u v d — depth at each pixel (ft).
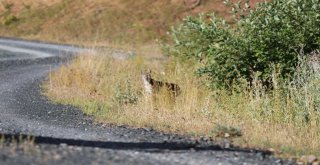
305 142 113.91
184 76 193.16
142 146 100.99
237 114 141.08
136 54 321.52
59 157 82.02
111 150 93.71
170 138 112.78
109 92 205.05
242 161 90.63
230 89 162.81
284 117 135.74
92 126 130.82
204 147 102.06
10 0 627.87
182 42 196.95
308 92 139.85
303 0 164.55
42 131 119.65
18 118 145.89
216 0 513.86
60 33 524.93
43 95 206.18
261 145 107.24
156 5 535.19
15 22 579.48
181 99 159.74
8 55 386.93
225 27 168.25
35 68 320.70
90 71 242.99
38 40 502.79
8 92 215.31
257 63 162.09
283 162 92.22
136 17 521.65
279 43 160.15
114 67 253.03
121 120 138.51
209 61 168.25
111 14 537.65
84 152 88.53
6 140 95.71
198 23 174.19
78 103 180.14
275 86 145.38
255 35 161.79
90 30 518.78
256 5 168.86
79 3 578.66
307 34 160.97
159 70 229.66
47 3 603.26
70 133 117.39
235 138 114.01
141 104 159.22
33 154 82.53
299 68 150.30
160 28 496.23
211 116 142.00
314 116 130.00
